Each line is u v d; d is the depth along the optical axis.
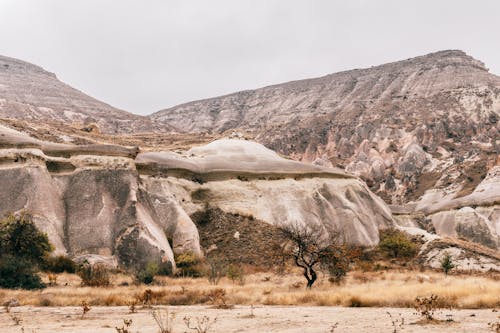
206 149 75.56
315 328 12.84
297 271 49.16
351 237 65.69
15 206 50.19
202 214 63.53
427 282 34.12
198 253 56.19
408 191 145.75
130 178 57.00
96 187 54.97
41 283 33.53
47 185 53.38
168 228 57.50
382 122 195.12
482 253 60.78
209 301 23.67
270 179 68.62
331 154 184.12
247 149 75.56
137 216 52.44
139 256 49.28
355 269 52.53
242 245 58.66
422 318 14.27
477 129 185.88
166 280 43.25
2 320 16.34
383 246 64.00
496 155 141.88
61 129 102.81
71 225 51.41
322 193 70.44
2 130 60.41
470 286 22.48
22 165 53.75
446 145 174.12
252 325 13.94
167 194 61.00
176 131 198.38
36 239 43.91
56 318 16.81
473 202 95.50
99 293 27.97
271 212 64.38
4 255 38.09
